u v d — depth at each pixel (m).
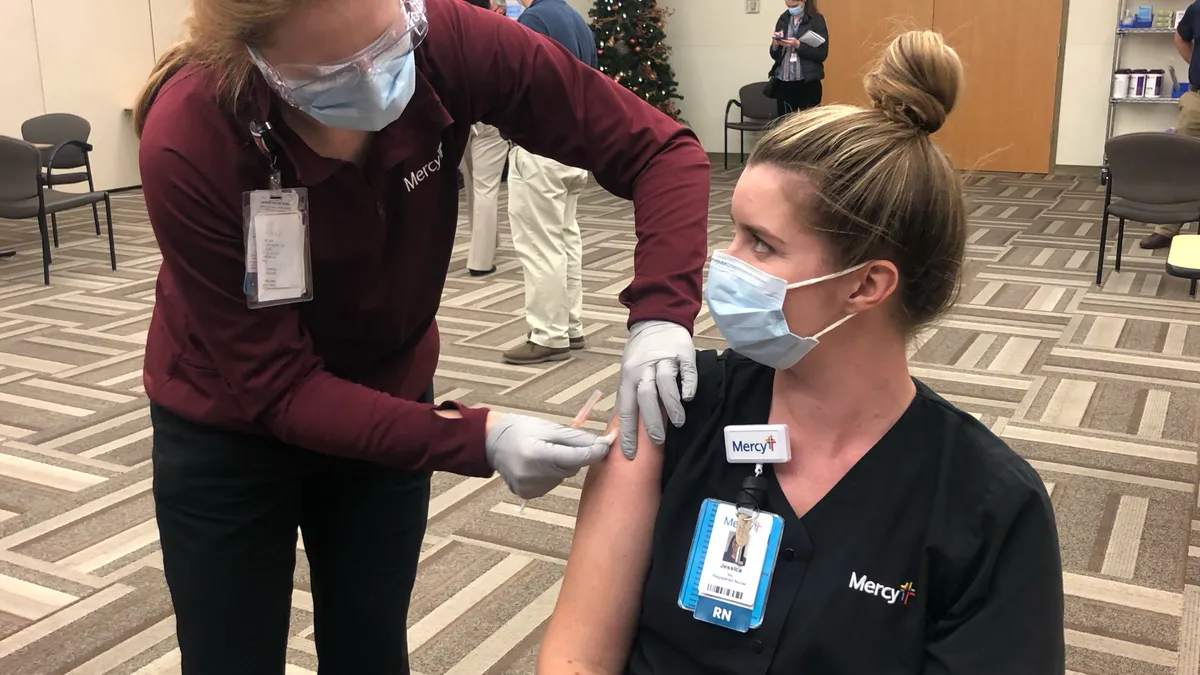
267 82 0.98
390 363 1.33
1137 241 5.76
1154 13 7.53
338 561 1.38
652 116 1.31
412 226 1.19
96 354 4.12
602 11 9.16
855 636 0.91
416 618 2.22
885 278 0.93
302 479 1.28
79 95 7.95
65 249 6.19
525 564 2.45
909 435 0.96
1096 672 1.99
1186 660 2.02
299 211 1.07
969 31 8.35
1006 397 3.41
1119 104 7.97
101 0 7.98
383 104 0.98
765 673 0.92
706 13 9.46
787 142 0.94
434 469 1.11
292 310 1.11
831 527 0.94
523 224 3.79
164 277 1.23
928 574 0.92
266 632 1.29
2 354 4.12
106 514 2.72
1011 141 8.43
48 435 3.26
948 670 0.89
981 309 4.48
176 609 1.26
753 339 0.96
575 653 1.02
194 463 1.20
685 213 1.24
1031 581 0.89
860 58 8.87
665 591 0.99
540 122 1.26
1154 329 4.14
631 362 1.12
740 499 0.98
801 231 0.93
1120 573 2.33
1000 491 0.91
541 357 3.90
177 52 1.05
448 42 1.16
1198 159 4.49
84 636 2.17
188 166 1.00
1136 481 2.78
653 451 1.07
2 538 2.58
